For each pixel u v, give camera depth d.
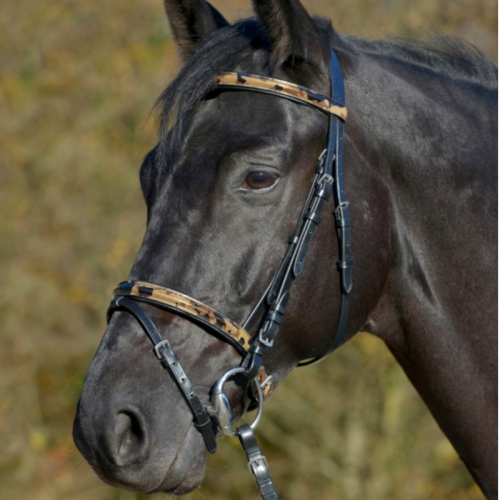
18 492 11.82
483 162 4.18
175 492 3.53
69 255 12.88
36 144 13.15
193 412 3.48
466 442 4.21
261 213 3.59
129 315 3.57
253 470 3.54
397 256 4.07
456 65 4.47
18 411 12.38
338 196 3.72
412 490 11.52
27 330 12.66
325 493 11.61
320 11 11.48
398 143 4.01
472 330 4.12
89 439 3.38
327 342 3.86
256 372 3.59
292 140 3.66
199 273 3.54
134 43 13.62
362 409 11.65
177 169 3.63
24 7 13.68
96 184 12.99
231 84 3.71
